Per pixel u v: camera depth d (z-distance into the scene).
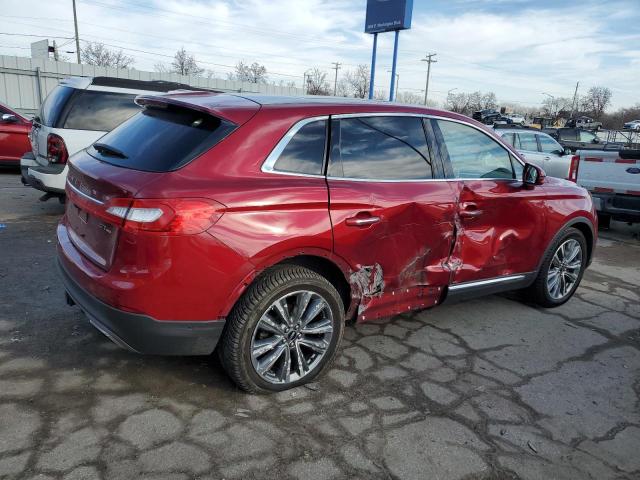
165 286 2.65
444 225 3.71
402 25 17.31
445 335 4.17
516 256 4.35
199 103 3.10
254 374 2.99
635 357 4.03
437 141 3.82
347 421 2.93
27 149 10.20
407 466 2.61
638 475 2.69
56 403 2.89
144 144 3.02
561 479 2.61
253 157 2.91
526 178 4.35
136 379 3.19
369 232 3.26
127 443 2.61
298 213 2.94
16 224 6.56
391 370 3.54
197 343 2.84
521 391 3.40
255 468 2.51
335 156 3.25
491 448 2.80
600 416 3.19
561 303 5.02
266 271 2.96
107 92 6.91
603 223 9.04
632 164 7.80
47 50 30.16
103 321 2.81
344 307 3.40
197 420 2.84
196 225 2.63
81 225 3.14
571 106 93.44
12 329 3.71
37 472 2.38
